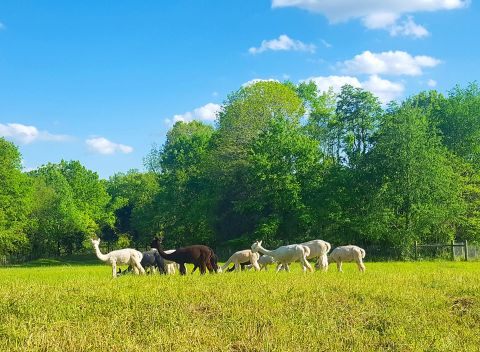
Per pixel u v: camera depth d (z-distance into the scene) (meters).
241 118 62.09
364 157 50.03
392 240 47.12
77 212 79.75
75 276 25.44
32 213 78.75
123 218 96.25
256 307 12.88
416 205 46.34
